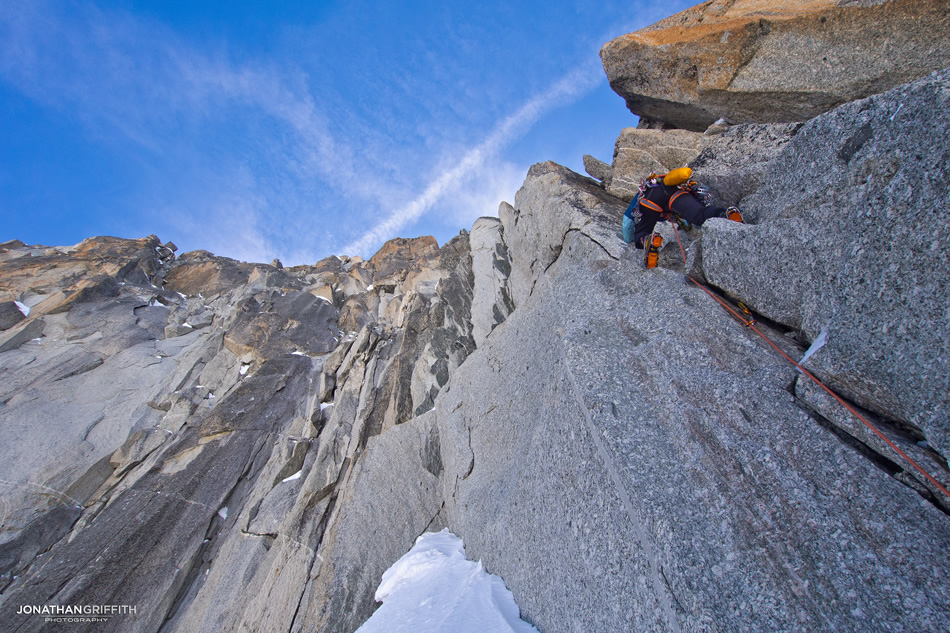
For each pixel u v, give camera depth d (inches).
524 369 316.8
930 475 110.3
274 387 741.3
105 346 852.0
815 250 156.8
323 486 487.5
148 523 529.3
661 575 133.2
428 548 323.6
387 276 1133.7
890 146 130.8
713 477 139.9
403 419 509.4
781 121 269.9
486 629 195.0
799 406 143.3
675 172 217.5
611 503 163.3
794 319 167.2
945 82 117.8
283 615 375.9
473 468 334.3
